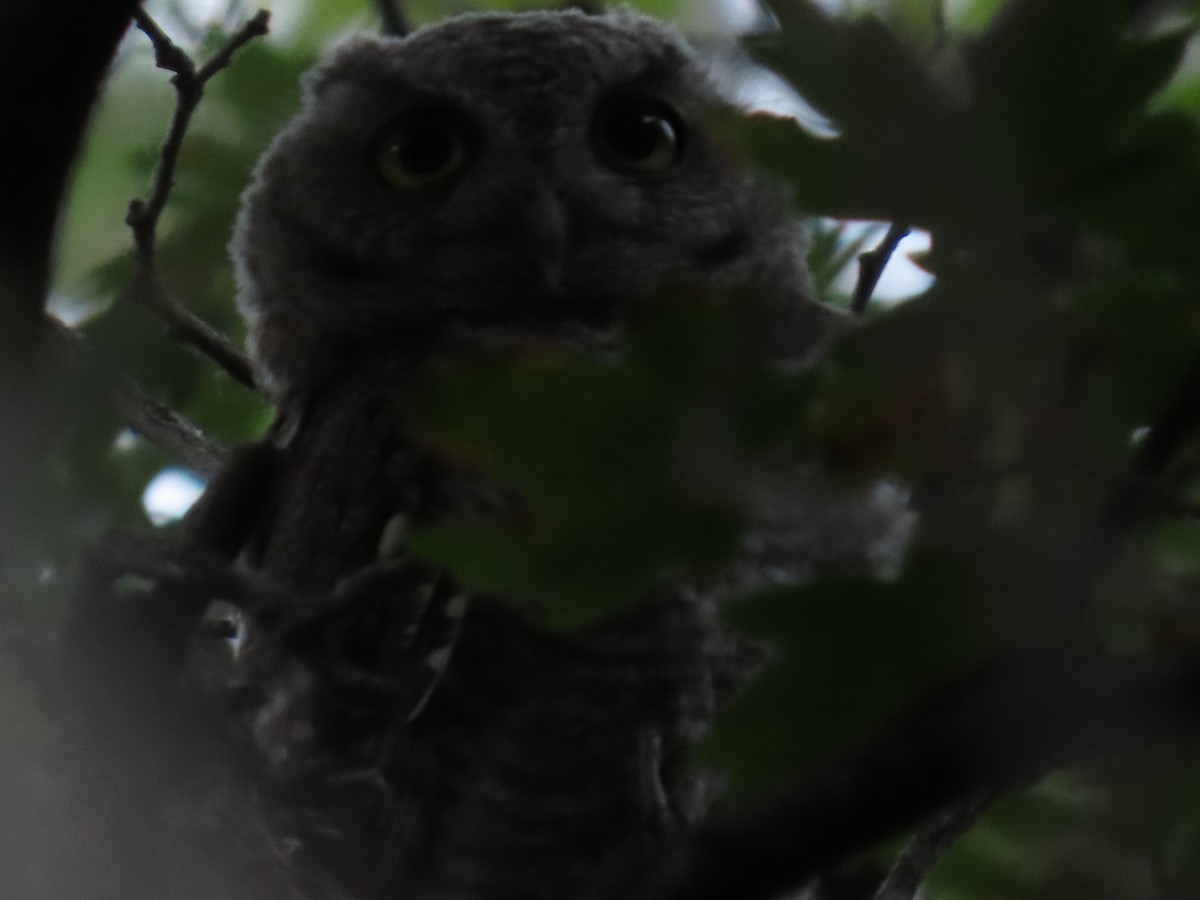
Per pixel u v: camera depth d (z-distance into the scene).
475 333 1.25
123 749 0.64
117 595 0.66
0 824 0.60
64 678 0.64
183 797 0.65
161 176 1.03
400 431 1.08
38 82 0.59
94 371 1.02
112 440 1.10
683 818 0.95
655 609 0.94
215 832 0.65
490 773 0.98
